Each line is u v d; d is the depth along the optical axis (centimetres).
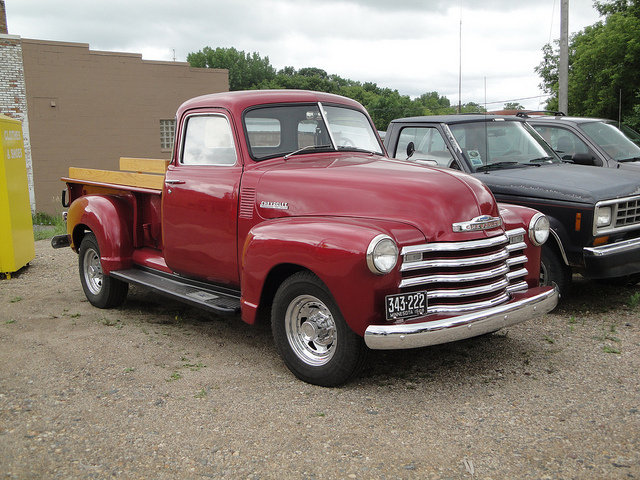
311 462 310
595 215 531
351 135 530
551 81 2736
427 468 302
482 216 395
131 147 2461
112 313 609
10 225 772
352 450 321
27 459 318
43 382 421
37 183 2253
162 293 517
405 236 372
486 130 666
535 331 512
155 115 2509
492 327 379
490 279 397
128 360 464
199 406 378
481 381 410
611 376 411
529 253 449
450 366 439
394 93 8712
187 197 506
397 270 367
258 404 379
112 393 400
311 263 378
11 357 473
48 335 532
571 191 545
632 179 579
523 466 301
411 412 364
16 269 784
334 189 417
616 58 2034
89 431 347
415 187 394
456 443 326
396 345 352
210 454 320
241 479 296
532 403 373
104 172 645
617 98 2002
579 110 2250
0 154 761
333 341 395
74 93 2298
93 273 638
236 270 474
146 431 346
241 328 551
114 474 303
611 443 321
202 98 525
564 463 303
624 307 579
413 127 714
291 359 414
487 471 298
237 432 344
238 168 474
